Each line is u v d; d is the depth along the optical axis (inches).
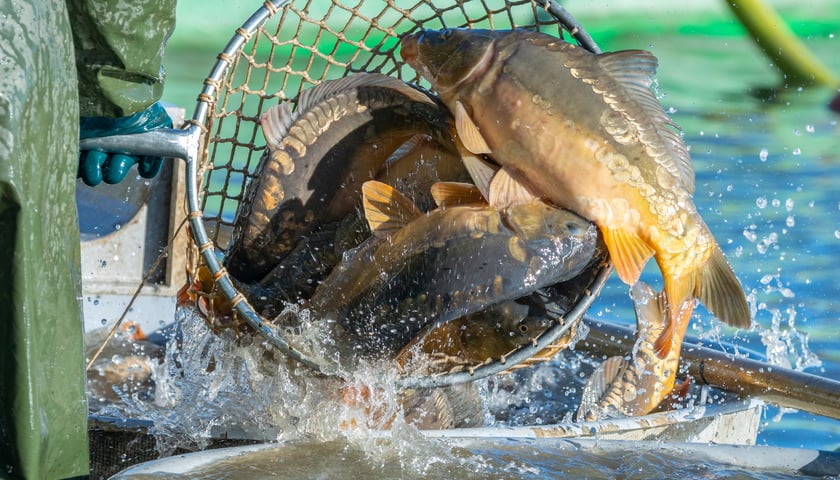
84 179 134.3
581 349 220.5
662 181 147.4
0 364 100.0
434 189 148.8
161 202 236.2
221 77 141.3
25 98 97.7
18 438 100.1
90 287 231.0
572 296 157.5
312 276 156.9
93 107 127.0
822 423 287.4
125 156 136.9
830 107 741.3
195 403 158.9
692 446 138.6
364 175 158.9
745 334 332.2
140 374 213.0
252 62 150.6
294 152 155.0
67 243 108.0
